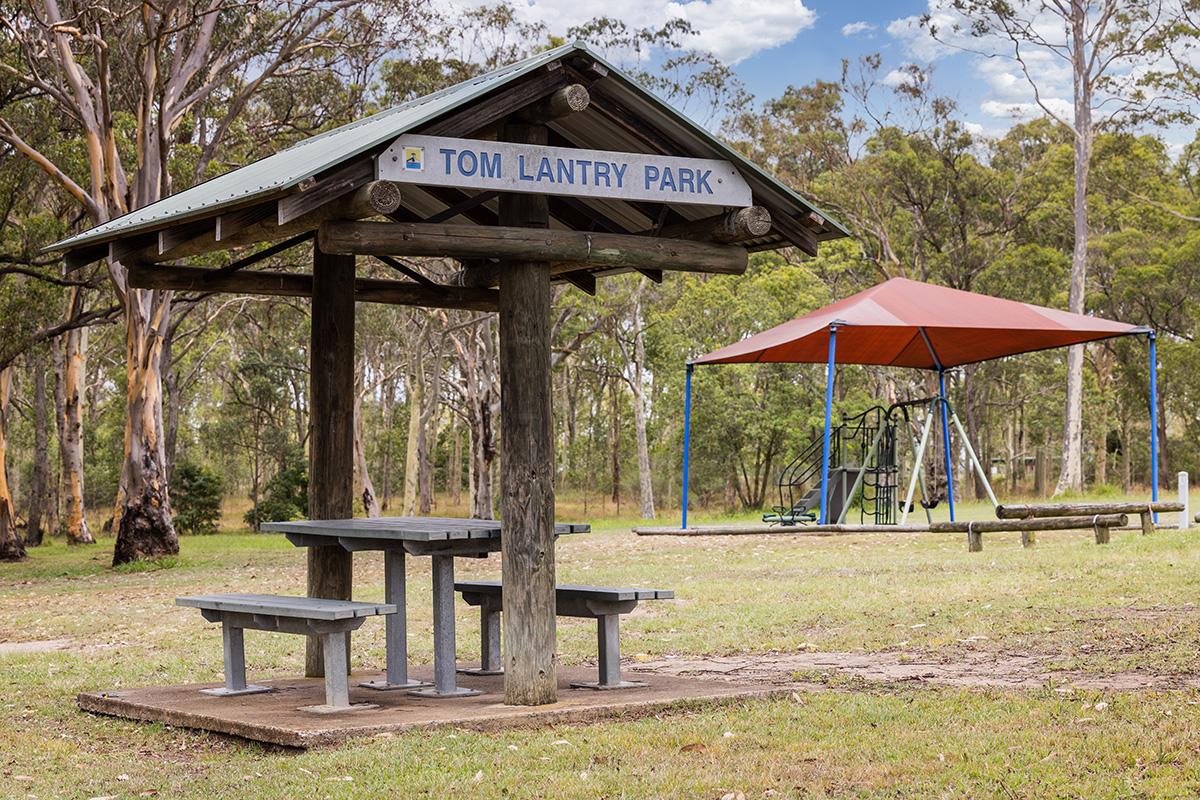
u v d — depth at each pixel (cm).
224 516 6103
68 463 3944
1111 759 574
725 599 1420
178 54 2659
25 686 980
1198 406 5759
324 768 611
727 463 5059
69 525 3928
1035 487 6644
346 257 912
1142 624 1011
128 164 2867
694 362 1903
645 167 752
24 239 2859
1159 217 5178
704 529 1734
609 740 657
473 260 998
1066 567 1500
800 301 4612
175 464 4794
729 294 4803
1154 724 641
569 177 732
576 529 805
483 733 685
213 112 3047
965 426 4938
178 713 761
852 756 609
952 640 1004
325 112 3141
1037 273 4875
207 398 6981
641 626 1212
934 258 4947
